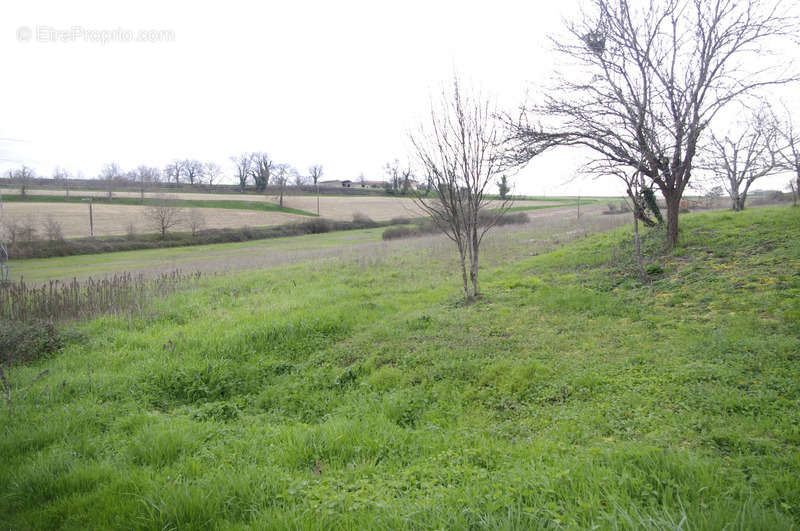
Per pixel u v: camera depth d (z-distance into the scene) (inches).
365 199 3612.2
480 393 251.0
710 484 133.2
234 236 2132.1
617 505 120.4
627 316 346.0
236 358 340.8
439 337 344.5
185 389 292.8
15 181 3144.7
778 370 218.1
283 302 487.2
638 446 165.0
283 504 146.3
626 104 477.7
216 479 162.6
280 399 278.1
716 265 430.6
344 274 660.7
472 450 175.8
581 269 531.2
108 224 2236.7
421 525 121.2
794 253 405.1
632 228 743.1
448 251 810.8
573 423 200.7
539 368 264.5
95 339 387.2
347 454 188.5
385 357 318.0
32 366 333.7
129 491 162.7
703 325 297.1
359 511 132.3
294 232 2315.5
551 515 119.4
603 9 503.8
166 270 891.4
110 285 555.5
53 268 1299.2
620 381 236.1
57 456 191.0
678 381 225.8
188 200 3134.8
